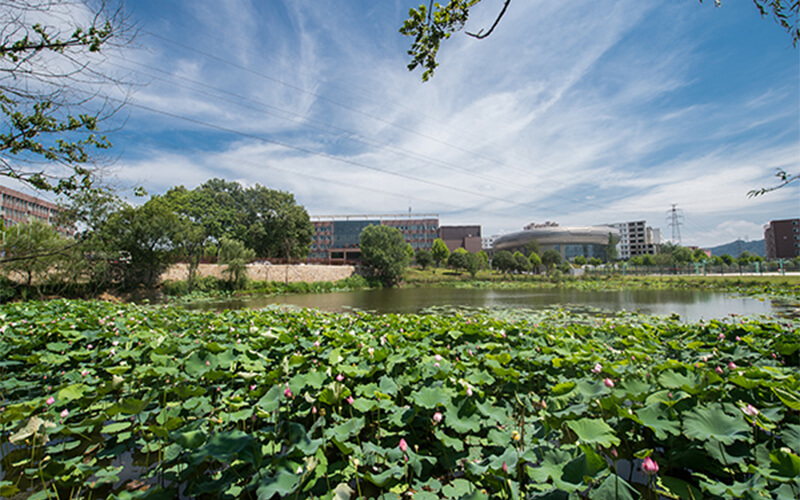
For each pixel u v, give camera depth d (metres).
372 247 43.94
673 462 2.74
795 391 2.91
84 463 3.06
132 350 5.17
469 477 2.61
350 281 40.12
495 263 55.25
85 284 21.17
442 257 59.59
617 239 89.19
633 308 17.25
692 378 3.40
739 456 2.42
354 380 4.04
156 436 3.22
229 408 3.47
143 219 23.27
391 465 2.91
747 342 5.01
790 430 2.51
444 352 5.06
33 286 18.52
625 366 4.25
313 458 2.38
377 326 7.08
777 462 2.09
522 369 4.56
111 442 3.36
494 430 2.95
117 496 2.28
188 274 28.70
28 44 4.36
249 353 4.67
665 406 2.80
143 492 2.38
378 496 2.63
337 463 2.88
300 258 47.75
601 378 3.99
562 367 4.42
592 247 88.62
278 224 44.84
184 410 3.57
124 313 8.79
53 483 2.85
